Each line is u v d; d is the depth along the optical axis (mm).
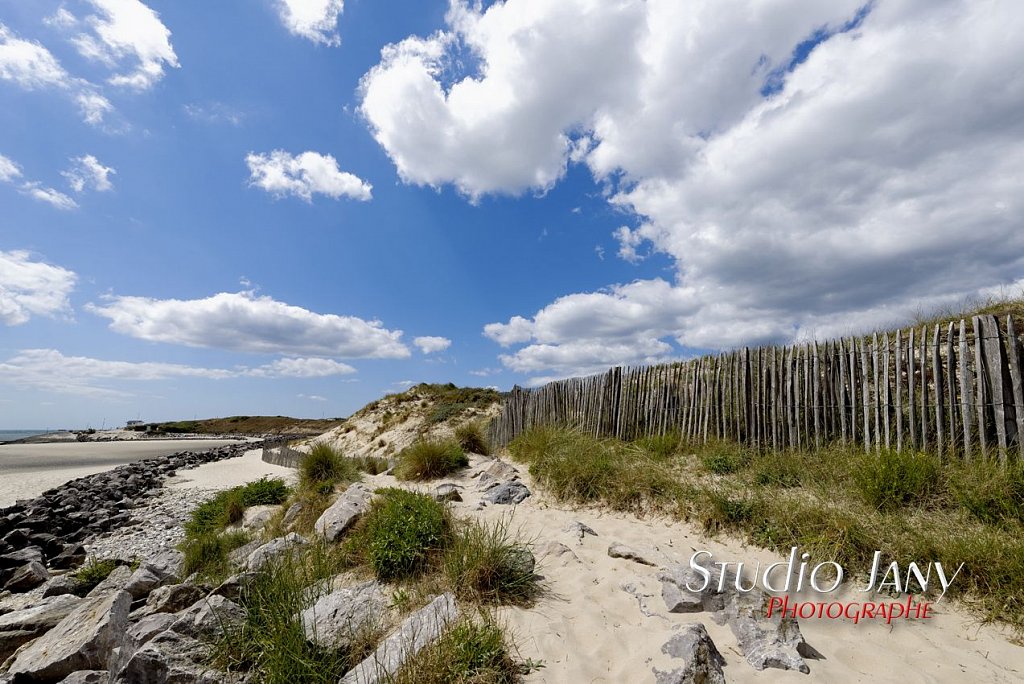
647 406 9234
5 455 40562
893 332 7734
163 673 3264
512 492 6918
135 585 6297
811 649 3117
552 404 12227
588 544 5008
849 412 6352
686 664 2762
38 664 4191
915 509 4516
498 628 3205
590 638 3348
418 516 5219
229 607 4105
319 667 3264
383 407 28562
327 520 6594
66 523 13930
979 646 3090
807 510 4578
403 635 3342
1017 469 4434
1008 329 5109
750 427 7328
